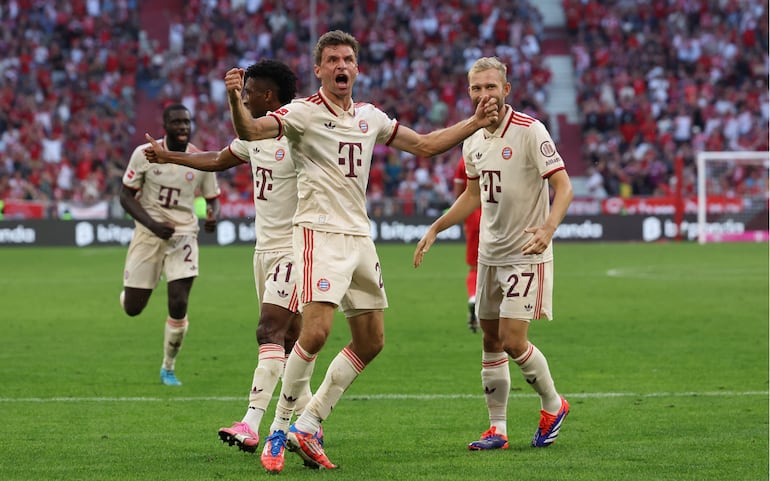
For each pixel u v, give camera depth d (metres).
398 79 145.25
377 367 37.97
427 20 152.00
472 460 23.67
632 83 144.62
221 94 142.12
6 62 143.62
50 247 112.81
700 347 42.25
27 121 135.50
